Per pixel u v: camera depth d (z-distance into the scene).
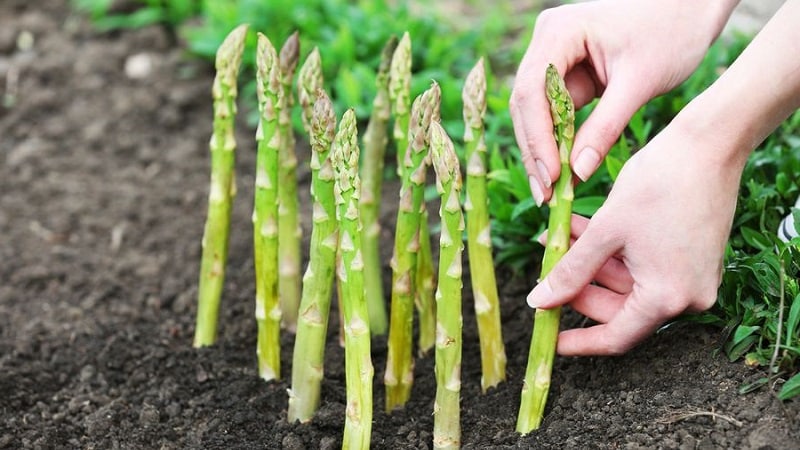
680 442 0.69
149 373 0.82
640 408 0.71
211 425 0.76
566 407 0.73
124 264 0.94
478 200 0.73
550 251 0.71
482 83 0.71
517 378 0.77
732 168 0.67
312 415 0.75
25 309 0.90
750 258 0.72
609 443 0.70
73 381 0.82
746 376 0.70
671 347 0.73
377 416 0.76
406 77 0.76
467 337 0.82
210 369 0.81
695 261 0.67
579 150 0.72
